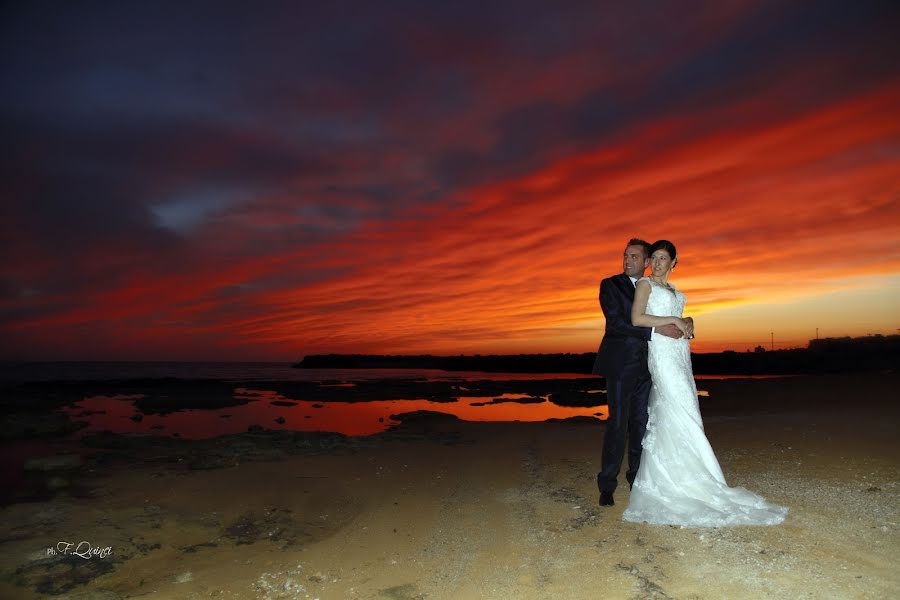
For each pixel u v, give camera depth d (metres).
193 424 13.59
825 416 8.69
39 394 20.81
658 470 4.41
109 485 6.44
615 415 4.77
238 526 5.23
